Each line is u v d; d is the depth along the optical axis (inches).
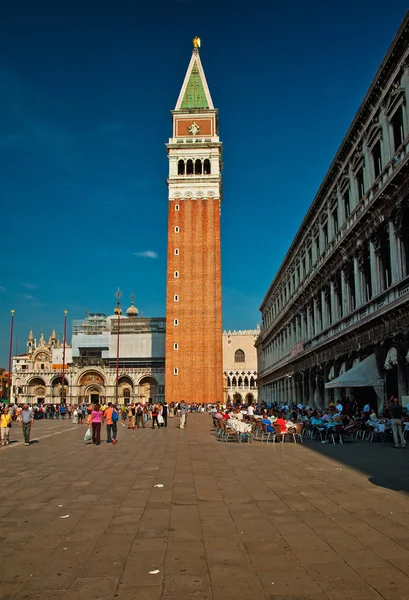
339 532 482.3
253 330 7258.9
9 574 390.0
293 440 1482.5
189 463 1018.7
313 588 354.0
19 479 840.3
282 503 613.6
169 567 399.5
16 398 6254.9
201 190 5226.4
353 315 1875.0
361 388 1975.9
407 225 1446.9
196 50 5738.2
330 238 2207.2
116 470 935.0
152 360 6496.1
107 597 345.1
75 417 3154.5
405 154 1412.4
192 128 5398.6
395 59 1470.2
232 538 472.1
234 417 1798.7
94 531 504.7
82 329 6894.7
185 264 5093.5
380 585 356.8
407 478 753.6
